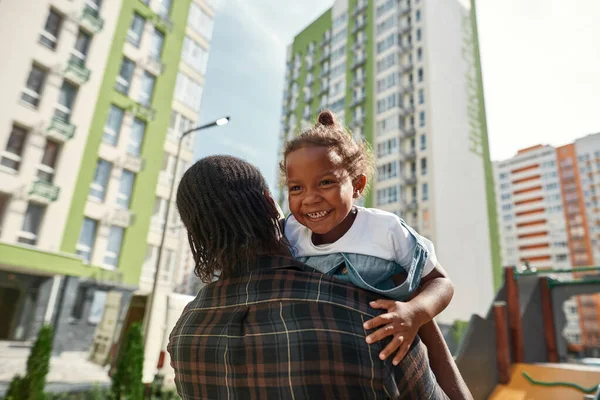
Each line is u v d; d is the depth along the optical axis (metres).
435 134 36.53
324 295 0.87
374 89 42.22
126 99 21.89
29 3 18.14
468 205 37.06
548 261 82.19
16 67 17.48
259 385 0.83
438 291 1.02
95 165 20.11
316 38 55.47
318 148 1.07
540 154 88.44
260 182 1.18
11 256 16.19
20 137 17.61
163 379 8.71
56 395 8.70
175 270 24.95
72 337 18.69
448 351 1.06
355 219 1.13
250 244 1.01
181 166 26.27
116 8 21.84
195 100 27.61
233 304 0.97
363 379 0.79
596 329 70.75
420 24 41.03
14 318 17.19
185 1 26.67
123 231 21.27
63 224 18.52
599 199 78.75
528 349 5.78
